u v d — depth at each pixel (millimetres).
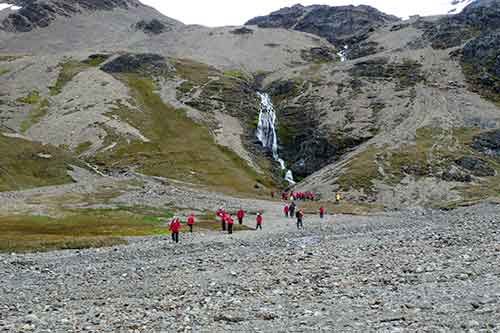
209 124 191500
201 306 23406
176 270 35188
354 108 192500
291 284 27750
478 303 20703
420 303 21531
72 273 36719
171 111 197375
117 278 33406
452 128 161875
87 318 21750
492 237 41344
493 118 168250
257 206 106688
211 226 75000
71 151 163875
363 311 20859
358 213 99938
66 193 105312
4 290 30406
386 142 155375
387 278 27406
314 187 133750
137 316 21750
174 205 98875
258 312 21219
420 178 128250
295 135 193750
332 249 40969
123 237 60312
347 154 161625
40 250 51188
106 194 106562
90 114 186125
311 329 18578
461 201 110000
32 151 131750
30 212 82750
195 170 153250
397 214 95562
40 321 21234
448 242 40062
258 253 42000
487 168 133375
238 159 169750
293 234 60156
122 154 160625
